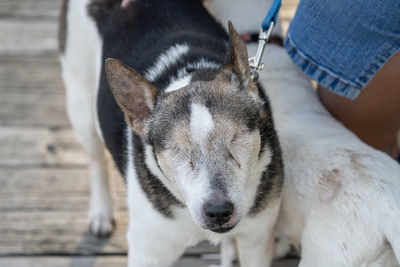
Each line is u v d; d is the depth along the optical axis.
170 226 0.76
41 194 1.06
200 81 0.73
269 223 0.79
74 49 0.96
